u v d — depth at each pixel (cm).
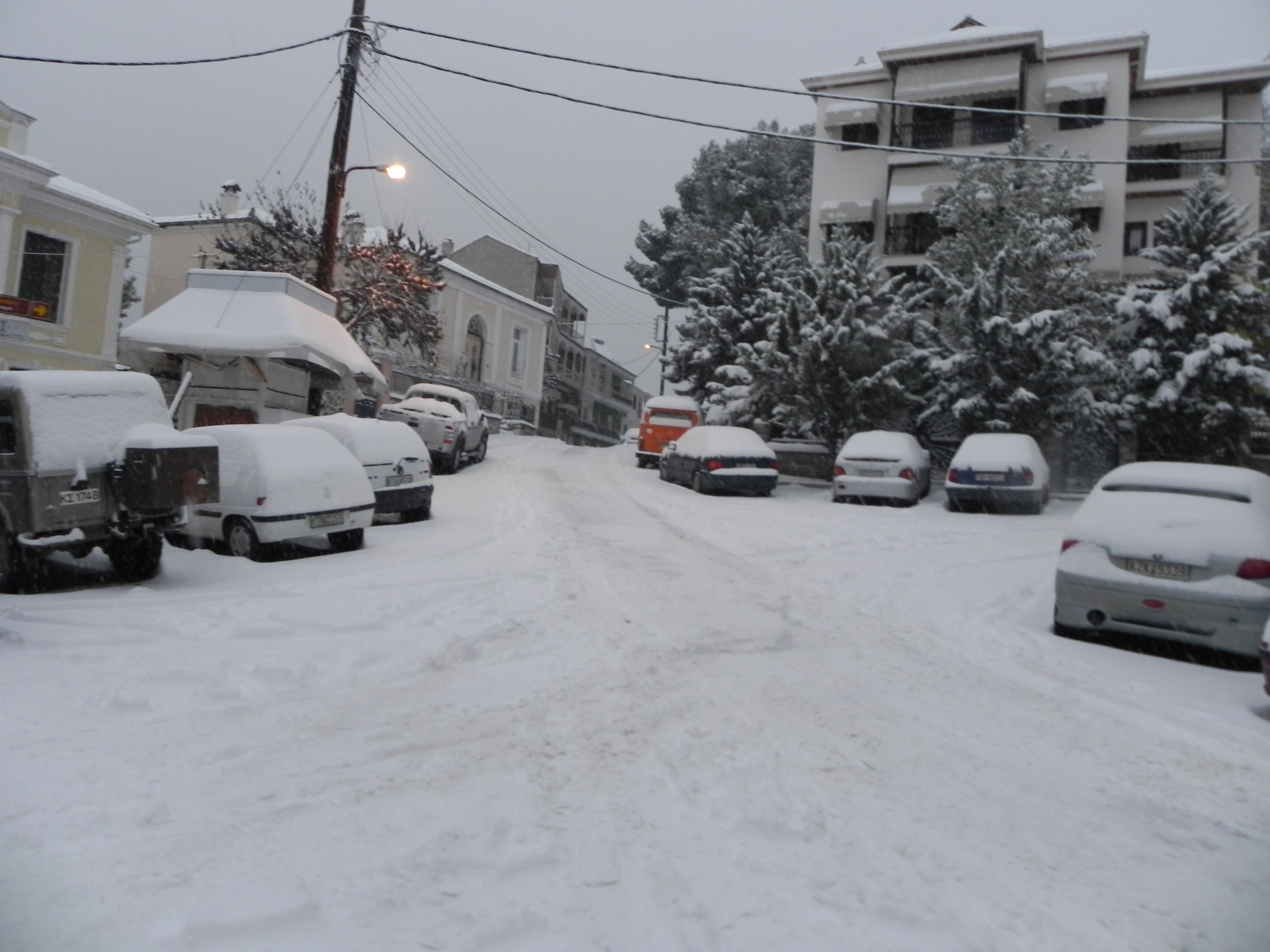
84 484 827
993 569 1106
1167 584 695
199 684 536
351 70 1795
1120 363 2102
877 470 1755
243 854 326
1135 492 772
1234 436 2067
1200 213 2122
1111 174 2778
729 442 1950
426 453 1329
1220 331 2080
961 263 2267
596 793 392
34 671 557
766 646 678
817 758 447
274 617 690
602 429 7194
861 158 3161
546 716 493
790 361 2194
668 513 1527
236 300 1752
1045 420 2009
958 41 2895
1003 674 640
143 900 292
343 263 2797
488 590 815
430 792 387
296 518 981
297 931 276
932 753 466
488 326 4531
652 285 5038
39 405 823
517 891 305
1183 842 370
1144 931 298
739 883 317
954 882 326
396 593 783
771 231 4572
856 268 2236
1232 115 2811
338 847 332
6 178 1989
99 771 403
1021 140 2277
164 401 957
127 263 2350
